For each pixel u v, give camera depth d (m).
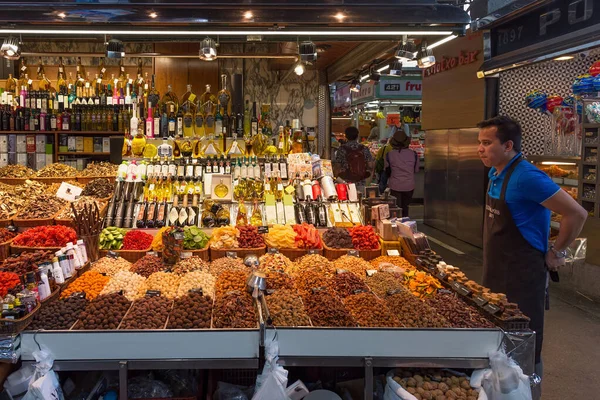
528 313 3.37
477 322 3.06
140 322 2.93
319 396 3.09
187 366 2.85
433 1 3.66
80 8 3.55
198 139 6.45
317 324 3.00
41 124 9.26
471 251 8.28
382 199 5.32
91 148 9.57
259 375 2.78
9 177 6.91
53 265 3.50
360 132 18.22
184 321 2.93
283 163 5.97
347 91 18.17
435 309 3.24
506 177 3.39
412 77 14.70
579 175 6.00
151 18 3.57
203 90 9.36
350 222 5.23
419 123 15.87
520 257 3.35
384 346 2.89
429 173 10.55
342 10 3.61
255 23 3.62
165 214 5.14
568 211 3.21
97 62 9.83
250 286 3.35
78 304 3.13
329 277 3.92
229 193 5.46
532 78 7.17
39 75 9.36
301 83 10.19
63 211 5.11
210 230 4.98
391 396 2.93
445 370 3.09
